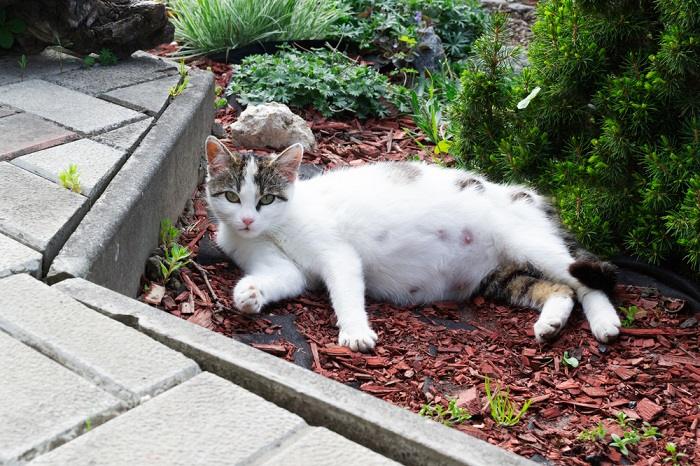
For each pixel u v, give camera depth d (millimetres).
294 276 1367
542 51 1536
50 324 1102
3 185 1314
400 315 1370
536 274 1396
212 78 1748
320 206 1404
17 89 1619
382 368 1249
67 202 1284
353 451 981
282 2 2184
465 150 1635
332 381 1063
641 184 1436
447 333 1326
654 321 1347
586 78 1499
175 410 1015
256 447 983
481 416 1177
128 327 1106
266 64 1953
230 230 1411
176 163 1495
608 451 1134
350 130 1867
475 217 1412
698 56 1380
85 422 997
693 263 1375
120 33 1729
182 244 1457
